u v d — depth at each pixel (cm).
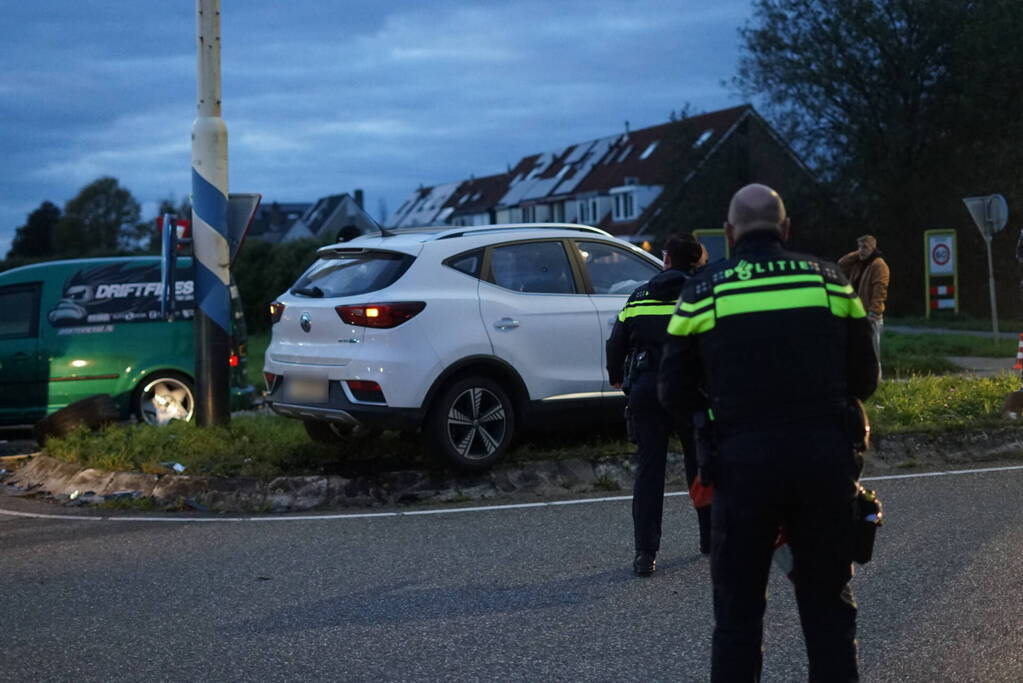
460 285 887
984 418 1052
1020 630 525
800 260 385
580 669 495
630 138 7775
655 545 644
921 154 4250
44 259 5338
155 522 814
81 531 789
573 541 729
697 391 398
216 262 1028
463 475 891
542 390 912
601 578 641
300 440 987
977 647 505
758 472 368
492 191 9631
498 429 896
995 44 3906
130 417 1327
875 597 586
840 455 369
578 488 902
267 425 1070
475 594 614
